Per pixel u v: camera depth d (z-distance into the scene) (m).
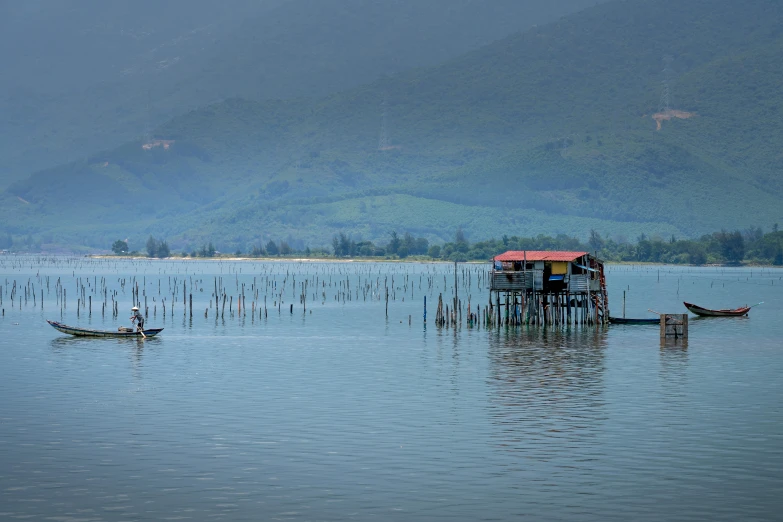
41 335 118.00
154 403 68.62
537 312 121.00
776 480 48.66
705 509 44.12
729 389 75.12
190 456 53.03
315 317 148.88
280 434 58.25
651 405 67.94
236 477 49.00
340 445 55.44
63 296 177.38
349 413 64.75
